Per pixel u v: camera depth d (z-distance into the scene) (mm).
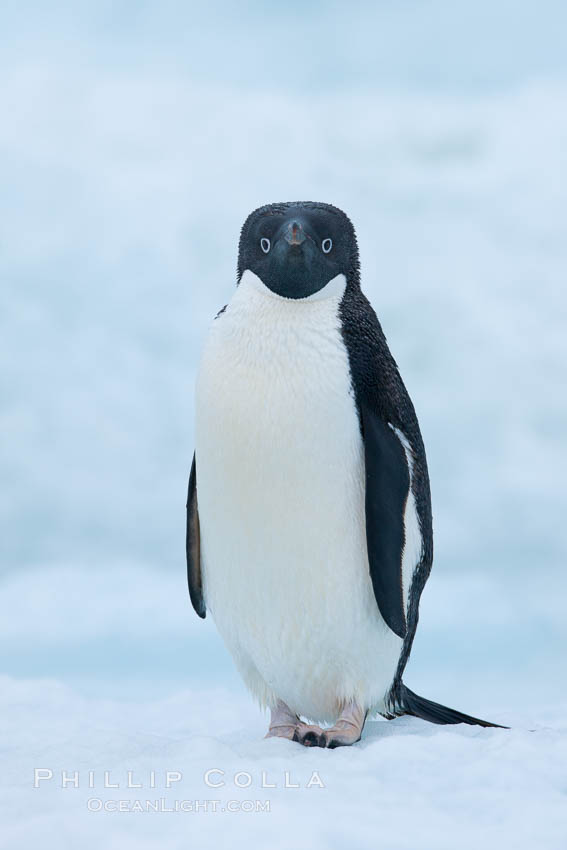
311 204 17594
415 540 17281
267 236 17000
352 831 12305
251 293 17062
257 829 12211
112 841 11875
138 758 15438
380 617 17031
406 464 16641
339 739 16719
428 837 12273
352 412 16484
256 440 16359
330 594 16672
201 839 11922
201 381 17047
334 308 17016
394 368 17422
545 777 14383
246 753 16094
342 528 16516
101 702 24328
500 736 15977
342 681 17391
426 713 19250
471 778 14312
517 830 12516
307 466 16312
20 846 11844
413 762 14953
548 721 20453
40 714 22766
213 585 17594
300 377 16406
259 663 17672
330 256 17109
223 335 17078
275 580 16703
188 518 18109
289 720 18281
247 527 16609
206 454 16891
